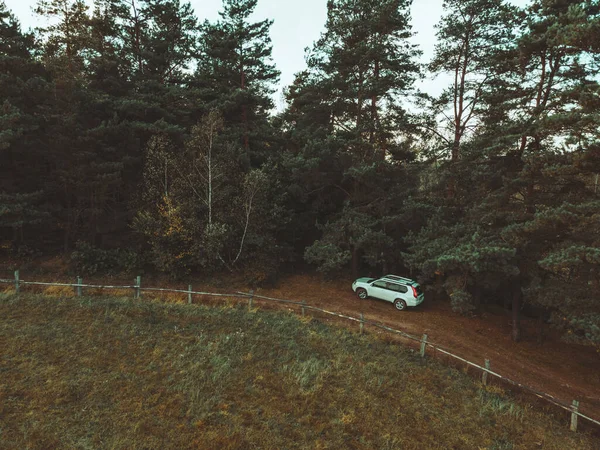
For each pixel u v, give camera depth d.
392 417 9.88
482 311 20.27
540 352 16.34
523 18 14.70
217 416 8.84
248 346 12.68
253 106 25.36
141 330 12.70
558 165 12.32
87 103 20.70
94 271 20.05
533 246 15.14
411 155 23.28
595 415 11.94
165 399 9.21
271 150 27.78
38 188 22.22
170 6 23.66
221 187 22.81
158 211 20.94
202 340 12.52
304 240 28.52
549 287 13.67
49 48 25.45
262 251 22.95
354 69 22.08
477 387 12.46
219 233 20.20
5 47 19.48
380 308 19.50
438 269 16.27
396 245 23.64
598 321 11.62
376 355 13.67
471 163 17.75
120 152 21.94
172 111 24.02
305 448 8.20
